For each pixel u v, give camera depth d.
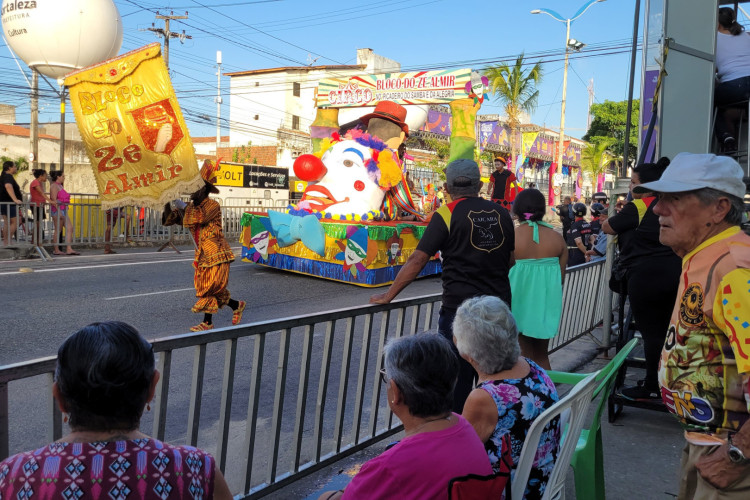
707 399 2.00
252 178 24.81
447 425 1.99
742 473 1.86
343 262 10.48
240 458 3.95
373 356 6.27
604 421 4.66
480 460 1.95
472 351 2.53
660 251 4.27
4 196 12.30
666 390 2.14
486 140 37.84
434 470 1.87
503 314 2.54
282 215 11.01
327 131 16.17
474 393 2.46
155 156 6.73
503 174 13.26
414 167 32.06
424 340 2.03
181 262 12.55
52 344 6.29
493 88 33.12
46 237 12.68
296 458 3.36
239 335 2.88
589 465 2.99
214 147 47.44
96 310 7.87
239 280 10.70
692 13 5.74
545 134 45.25
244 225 12.00
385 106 12.94
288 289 10.02
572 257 10.78
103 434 1.54
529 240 4.28
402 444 1.94
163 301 8.62
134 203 6.79
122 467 1.48
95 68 6.56
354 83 15.43
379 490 1.90
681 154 2.17
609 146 44.41
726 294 1.89
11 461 1.50
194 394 2.75
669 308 4.34
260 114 44.56
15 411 4.52
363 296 9.61
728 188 2.01
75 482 1.44
